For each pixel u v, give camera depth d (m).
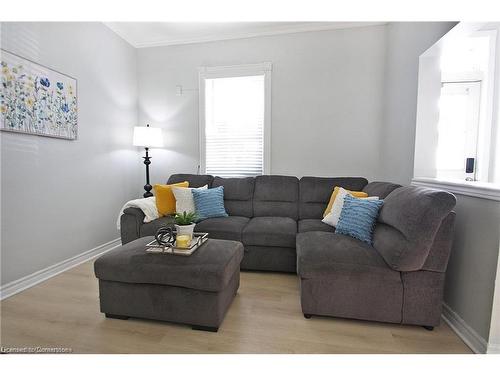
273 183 3.00
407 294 1.58
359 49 3.12
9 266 2.03
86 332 1.57
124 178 3.46
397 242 1.59
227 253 1.75
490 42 2.09
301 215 2.88
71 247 2.62
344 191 2.55
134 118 3.67
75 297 1.99
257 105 3.44
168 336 1.54
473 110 2.41
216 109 3.54
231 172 3.57
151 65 3.67
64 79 2.49
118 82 3.32
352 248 1.79
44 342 1.49
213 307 1.56
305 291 1.69
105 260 1.68
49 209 2.37
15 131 2.04
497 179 2.27
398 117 2.74
